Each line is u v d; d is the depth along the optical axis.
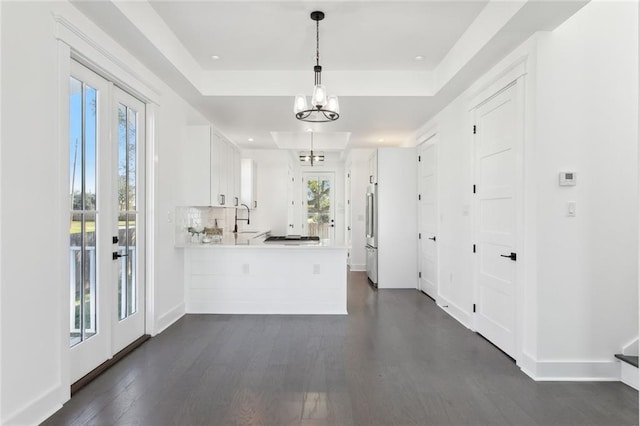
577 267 2.68
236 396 2.38
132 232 3.30
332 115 3.30
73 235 2.47
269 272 4.43
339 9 2.92
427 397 2.39
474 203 3.73
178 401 2.31
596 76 2.69
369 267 6.66
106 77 2.80
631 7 2.71
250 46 3.58
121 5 2.41
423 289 5.67
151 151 3.54
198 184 4.40
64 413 2.15
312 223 9.16
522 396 2.42
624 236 2.70
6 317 1.85
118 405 2.25
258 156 7.84
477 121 3.68
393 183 6.02
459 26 3.18
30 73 1.99
